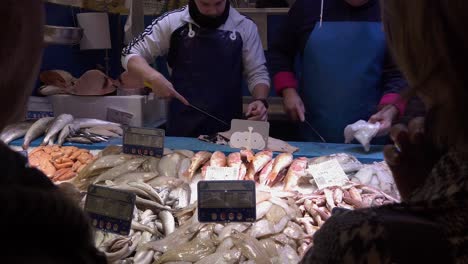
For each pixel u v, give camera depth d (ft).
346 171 7.38
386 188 7.05
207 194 5.30
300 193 6.86
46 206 1.59
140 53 10.41
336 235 2.20
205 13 9.86
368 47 9.56
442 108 2.06
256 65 10.36
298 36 10.16
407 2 2.06
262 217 5.87
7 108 2.00
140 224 5.87
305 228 5.89
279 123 13.16
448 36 1.96
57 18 13.07
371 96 9.79
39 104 11.34
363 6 9.59
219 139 8.98
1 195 1.49
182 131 10.49
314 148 8.72
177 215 6.21
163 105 13.58
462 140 2.04
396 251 2.05
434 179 2.18
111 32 15.19
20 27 1.91
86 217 1.82
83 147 8.84
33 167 1.90
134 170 7.27
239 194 5.30
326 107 9.96
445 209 2.07
